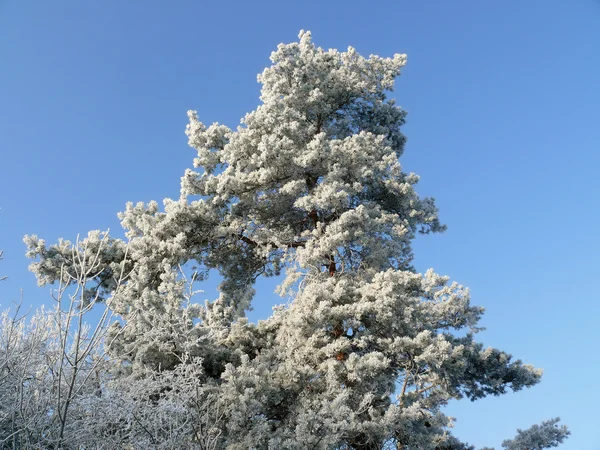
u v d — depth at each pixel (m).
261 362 11.84
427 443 11.29
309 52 17.08
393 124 18.27
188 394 8.98
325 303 11.52
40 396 7.09
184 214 14.63
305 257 13.60
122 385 8.80
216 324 13.35
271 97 16.08
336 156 14.94
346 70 17.64
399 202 15.83
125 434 8.01
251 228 15.80
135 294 11.91
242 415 9.51
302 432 9.18
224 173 15.19
